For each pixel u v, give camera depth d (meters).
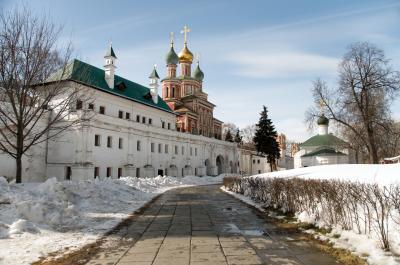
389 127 42.34
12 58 20.72
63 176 40.53
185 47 87.12
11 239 10.05
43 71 22.17
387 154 53.22
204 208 18.44
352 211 9.99
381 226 8.48
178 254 8.73
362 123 43.44
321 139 72.69
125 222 13.67
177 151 61.34
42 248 9.27
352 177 19.44
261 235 10.97
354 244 8.97
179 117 74.00
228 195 27.64
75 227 12.27
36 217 12.16
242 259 8.22
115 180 29.03
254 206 18.94
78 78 28.97
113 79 51.91
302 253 8.68
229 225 12.95
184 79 84.50
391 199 8.46
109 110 49.22
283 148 111.88
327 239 9.87
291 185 14.70
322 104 45.09
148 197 25.12
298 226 12.13
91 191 19.05
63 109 24.47
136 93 58.88
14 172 33.94
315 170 34.03
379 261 7.48
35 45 21.39
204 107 82.50
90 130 40.78
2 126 30.19
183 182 48.59
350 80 42.34
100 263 7.99
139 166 50.69
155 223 13.50
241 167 89.50
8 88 20.84
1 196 13.46
